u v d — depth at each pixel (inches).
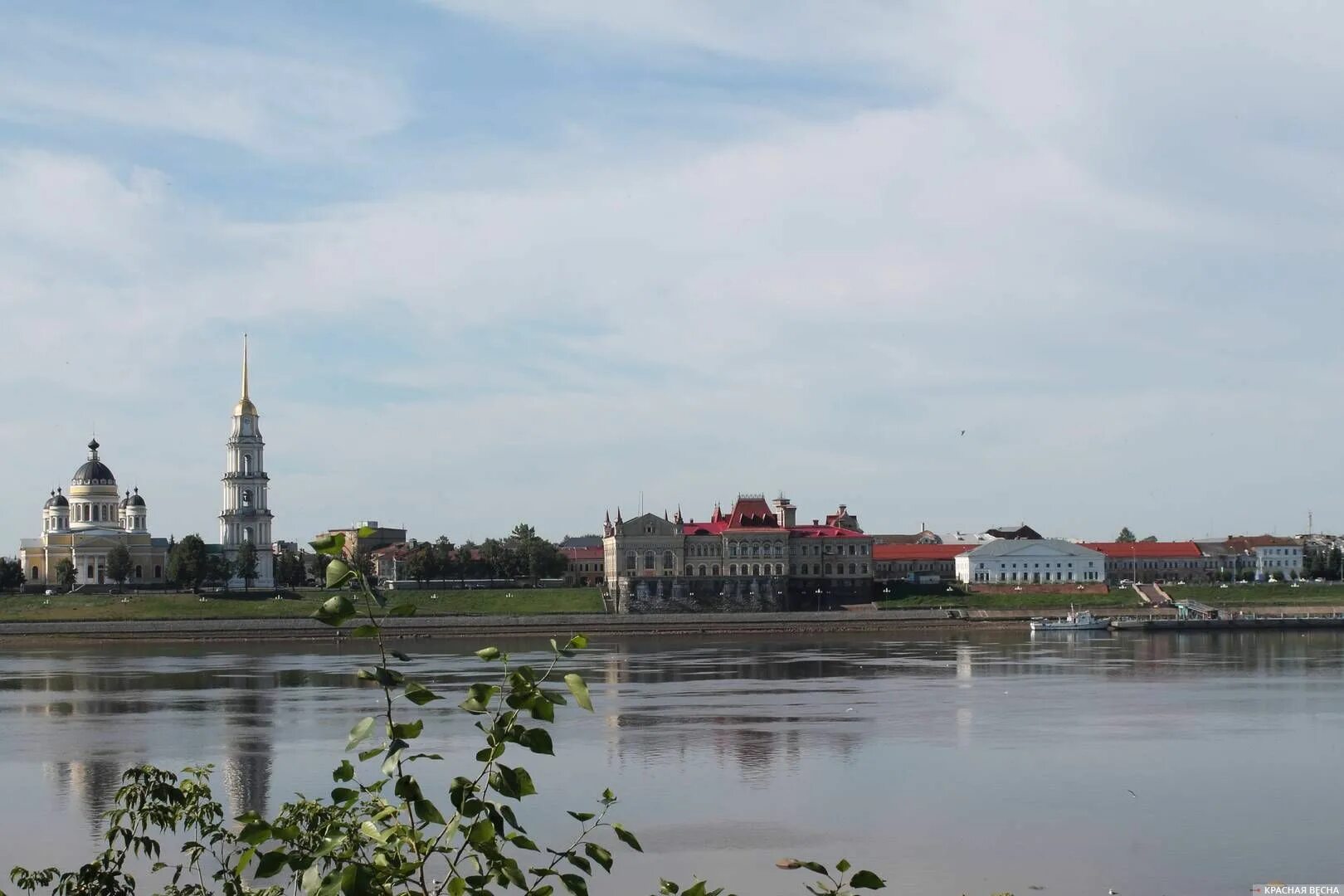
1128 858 3289.9
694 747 4803.2
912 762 4505.4
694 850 3376.0
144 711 6003.9
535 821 3678.6
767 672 7687.0
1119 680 7086.6
